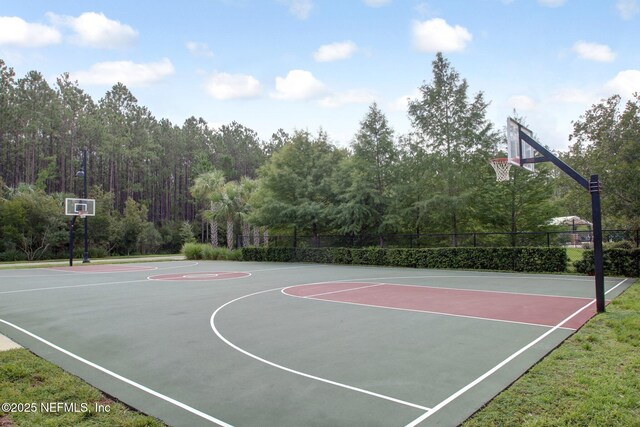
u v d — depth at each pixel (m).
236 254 33.38
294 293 13.50
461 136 23.14
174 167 69.56
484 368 5.57
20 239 39.41
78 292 14.45
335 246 28.73
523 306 10.41
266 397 4.72
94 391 4.94
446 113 23.89
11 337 7.89
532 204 23.20
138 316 9.80
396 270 22.09
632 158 17.53
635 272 16.53
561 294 12.38
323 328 8.23
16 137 54.28
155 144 66.44
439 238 24.94
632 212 17.30
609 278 16.25
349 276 19.14
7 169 55.22
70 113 57.09
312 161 30.45
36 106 54.56
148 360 6.23
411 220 24.59
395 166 25.72
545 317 8.95
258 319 9.23
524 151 11.20
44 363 6.06
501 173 16.48
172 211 67.44
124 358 6.36
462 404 4.41
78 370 5.81
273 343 7.10
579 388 4.69
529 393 4.63
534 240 22.69
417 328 8.11
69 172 59.47
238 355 6.41
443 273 19.83
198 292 14.05
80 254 43.53
